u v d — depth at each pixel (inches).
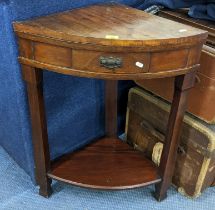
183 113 38.2
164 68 32.2
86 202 45.6
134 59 30.8
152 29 32.4
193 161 43.9
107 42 29.4
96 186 42.2
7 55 36.4
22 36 32.1
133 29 32.2
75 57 31.0
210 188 49.1
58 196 46.2
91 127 52.3
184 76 34.3
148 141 51.1
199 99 40.8
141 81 47.4
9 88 39.9
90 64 31.1
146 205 45.6
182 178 46.7
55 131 46.5
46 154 42.1
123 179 43.5
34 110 37.9
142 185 42.8
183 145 44.5
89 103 49.0
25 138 43.1
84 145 50.2
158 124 48.0
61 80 42.8
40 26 31.4
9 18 33.3
